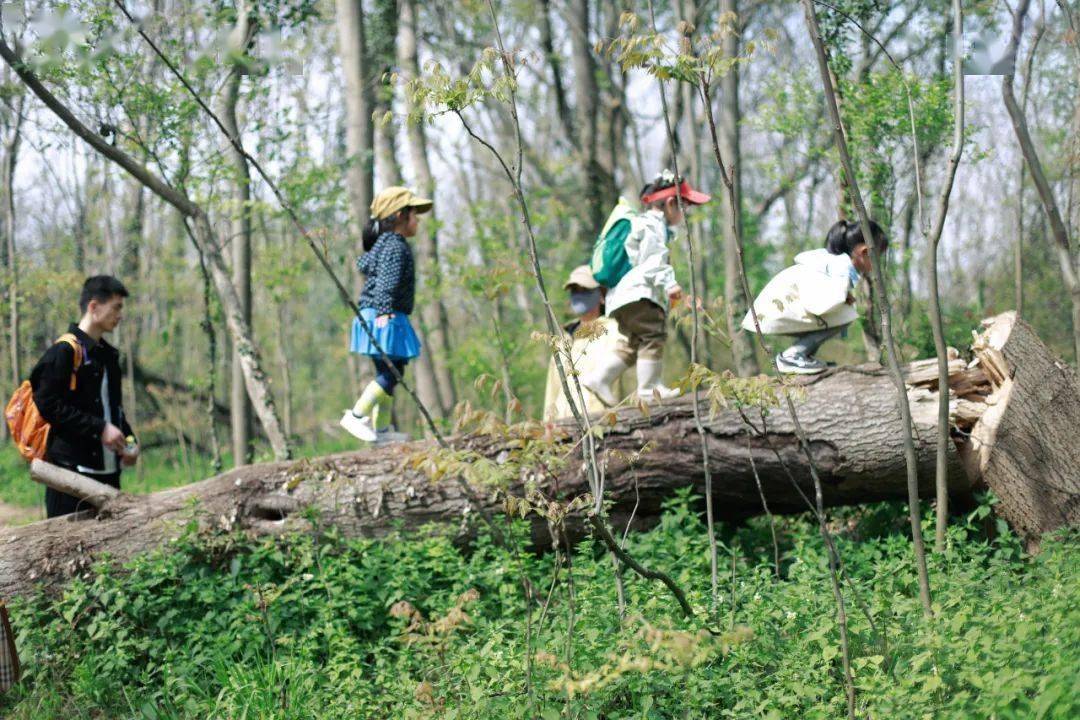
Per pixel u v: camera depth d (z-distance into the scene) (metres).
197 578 5.20
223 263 7.76
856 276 5.52
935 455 5.23
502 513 5.51
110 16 6.66
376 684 4.32
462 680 3.84
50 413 5.41
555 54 14.72
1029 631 3.33
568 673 3.12
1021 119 3.65
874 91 6.98
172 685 4.54
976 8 5.94
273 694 4.24
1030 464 5.09
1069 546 4.35
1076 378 5.29
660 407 5.59
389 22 12.80
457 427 3.43
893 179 7.27
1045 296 9.82
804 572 4.62
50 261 15.75
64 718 4.50
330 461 5.68
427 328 13.42
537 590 4.77
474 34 15.18
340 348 18.02
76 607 4.89
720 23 3.62
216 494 5.57
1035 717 2.85
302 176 9.34
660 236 6.09
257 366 7.73
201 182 8.27
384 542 5.45
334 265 12.62
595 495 3.70
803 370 5.57
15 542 5.34
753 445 5.43
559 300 14.11
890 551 4.95
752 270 14.77
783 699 3.42
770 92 8.55
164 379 18.33
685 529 5.38
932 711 3.17
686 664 3.24
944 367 4.13
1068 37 3.91
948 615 3.83
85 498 5.50
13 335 14.52
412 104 3.61
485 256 11.95
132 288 16.23
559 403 7.09
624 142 17.62
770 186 16.03
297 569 5.09
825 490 5.52
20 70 6.19
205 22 7.62
